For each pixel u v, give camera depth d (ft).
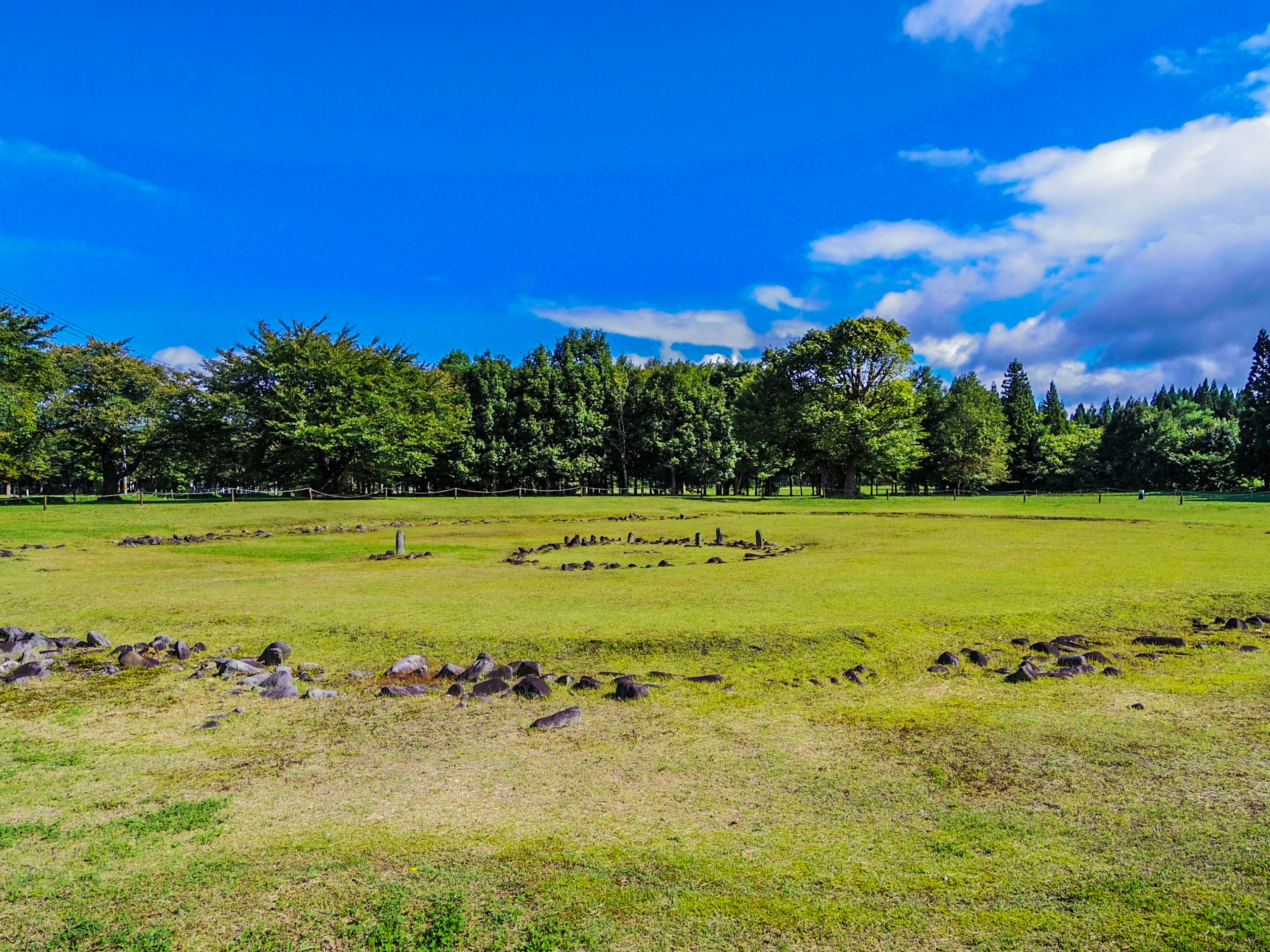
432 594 39.96
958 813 15.28
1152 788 16.28
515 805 15.99
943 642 29.32
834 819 15.10
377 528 93.09
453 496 163.43
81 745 19.71
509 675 25.48
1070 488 225.76
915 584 41.55
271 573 50.67
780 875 12.92
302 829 14.90
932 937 11.07
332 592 40.68
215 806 16.01
